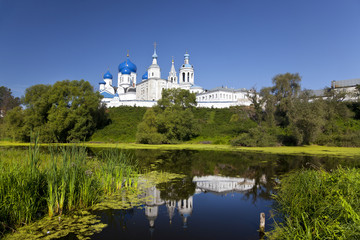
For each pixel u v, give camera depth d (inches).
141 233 279.6
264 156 945.5
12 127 1683.1
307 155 972.6
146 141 1596.9
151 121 1668.3
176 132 1617.9
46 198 312.3
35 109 1665.8
